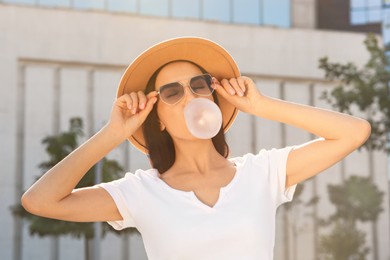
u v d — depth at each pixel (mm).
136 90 4246
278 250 51094
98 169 33031
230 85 4098
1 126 48562
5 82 49062
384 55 30312
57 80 49875
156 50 4133
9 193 48125
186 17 53969
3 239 47844
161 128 4191
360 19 58281
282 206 50531
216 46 4180
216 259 3807
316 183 52344
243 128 52219
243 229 3828
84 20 50438
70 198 3924
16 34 49562
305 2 55812
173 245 3840
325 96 30656
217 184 3996
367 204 43938
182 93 4008
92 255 48625
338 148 3982
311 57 54344
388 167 53875
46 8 50000
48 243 48312
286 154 4059
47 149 37594
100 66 50531
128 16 51125
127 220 3982
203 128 3844
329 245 44094
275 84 54031
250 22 54812
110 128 3984
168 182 4027
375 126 30047
